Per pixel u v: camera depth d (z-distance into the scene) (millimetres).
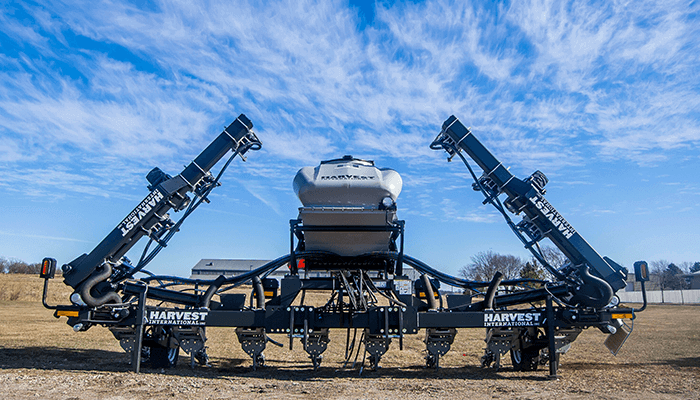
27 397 5508
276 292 8383
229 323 7562
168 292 8508
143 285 8211
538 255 8203
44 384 6258
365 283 7895
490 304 8117
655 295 54625
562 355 10117
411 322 7410
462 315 7496
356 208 7820
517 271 51469
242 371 8156
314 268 8727
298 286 7566
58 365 8086
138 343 7465
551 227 7938
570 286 7918
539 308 7648
